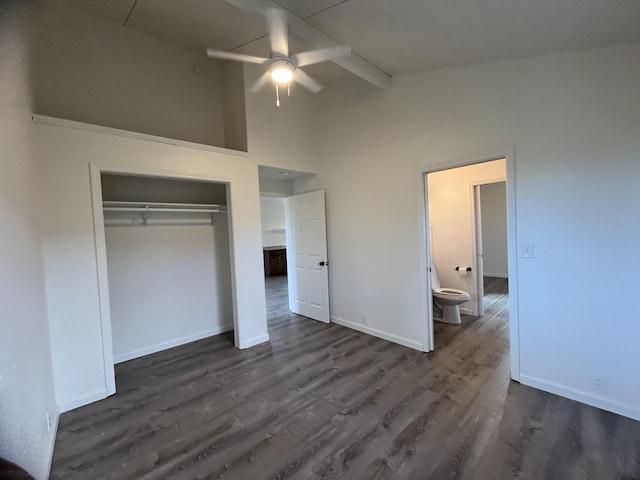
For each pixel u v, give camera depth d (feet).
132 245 10.77
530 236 7.67
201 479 5.41
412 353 10.30
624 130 6.32
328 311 13.83
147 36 10.61
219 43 10.85
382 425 6.67
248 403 7.74
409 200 10.49
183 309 12.00
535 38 6.43
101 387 8.16
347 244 12.87
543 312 7.59
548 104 7.26
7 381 3.98
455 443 6.03
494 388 7.92
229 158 10.90
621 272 6.50
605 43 6.32
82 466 5.80
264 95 11.89
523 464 5.45
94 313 8.09
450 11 5.78
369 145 11.65
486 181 13.44
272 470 5.55
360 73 9.20
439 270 15.08
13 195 5.07
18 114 5.90
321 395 7.95
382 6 5.99
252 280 11.60
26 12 7.12
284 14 6.31
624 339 6.54
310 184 14.33
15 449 4.13
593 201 6.75
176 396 8.20
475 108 8.58
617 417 6.58
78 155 7.89
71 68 9.15
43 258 7.19
